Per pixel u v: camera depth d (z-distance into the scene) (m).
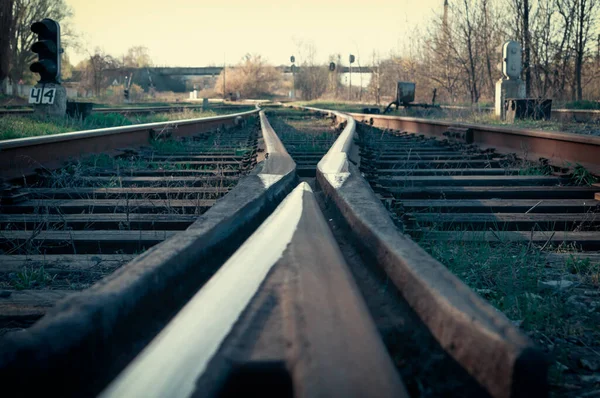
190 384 1.02
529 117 15.29
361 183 3.65
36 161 6.66
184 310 1.39
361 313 1.35
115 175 7.12
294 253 1.84
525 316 2.49
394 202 4.71
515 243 3.98
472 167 8.19
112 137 9.59
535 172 7.20
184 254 1.96
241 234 2.72
